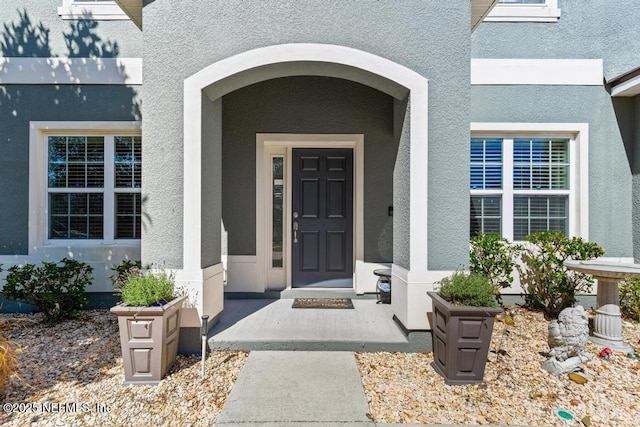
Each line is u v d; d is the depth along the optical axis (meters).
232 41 3.48
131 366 2.87
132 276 3.44
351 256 5.35
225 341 3.40
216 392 2.75
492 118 5.05
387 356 3.34
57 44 5.00
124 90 5.00
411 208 3.41
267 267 5.36
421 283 3.38
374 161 5.09
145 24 3.46
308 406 2.55
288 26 3.49
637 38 4.96
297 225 5.36
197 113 3.42
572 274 4.54
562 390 2.82
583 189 4.98
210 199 3.67
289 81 5.09
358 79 3.71
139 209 5.16
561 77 5.01
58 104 4.96
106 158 5.11
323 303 4.75
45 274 4.37
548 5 5.09
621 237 4.96
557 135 5.14
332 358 3.28
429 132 3.45
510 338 3.77
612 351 3.53
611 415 2.51
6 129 4.93
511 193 5.16
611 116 5.00
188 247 3.37
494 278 4.59
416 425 2.36
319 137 5.09
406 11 3.48
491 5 3.76
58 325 4.26
